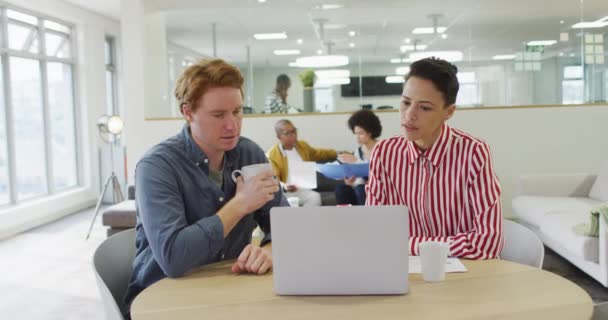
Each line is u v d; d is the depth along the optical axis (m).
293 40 5.75
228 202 1.50
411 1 5.62
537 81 5.50
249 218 1.68
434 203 1.72
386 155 1.82
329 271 1.23
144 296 1.27
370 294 1.24
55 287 3.80
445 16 5.63
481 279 1.33
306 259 1.24
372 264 1.22
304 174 4.33
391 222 1.21
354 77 5.65
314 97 5.65
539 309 1.13
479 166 1.62
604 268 3.02
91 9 7.56
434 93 1.55
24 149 6.50
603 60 5.42
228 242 1.62
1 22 6.01
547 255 4.15
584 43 5.45
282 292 1.25
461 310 1.13
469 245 1.53
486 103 5.53
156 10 5.72
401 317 1.10
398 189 1.81
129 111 5.62
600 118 5.38
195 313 1.15
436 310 1.13
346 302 1.20
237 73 1.50
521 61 5.53
